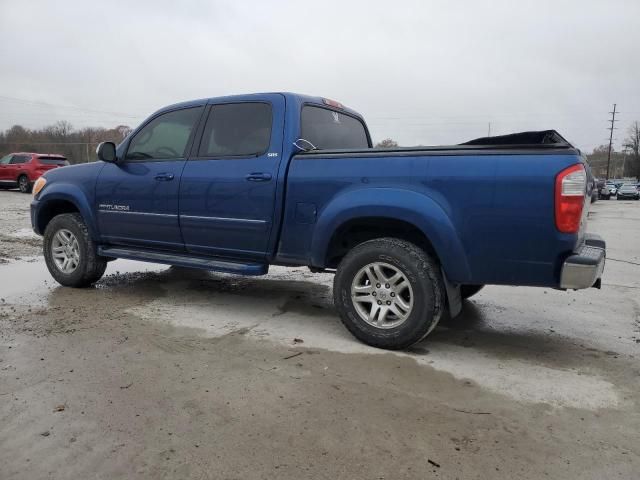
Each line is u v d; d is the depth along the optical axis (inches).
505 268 134.9
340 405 115.3
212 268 178.4
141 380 126.3
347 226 154.3
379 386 125.5
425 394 121.8
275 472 90.8
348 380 128.6
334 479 89.1
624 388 127.7
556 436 104.3
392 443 100.3
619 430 107.1
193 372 131.6
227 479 88.9
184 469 91.4
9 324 167.3
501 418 111.0
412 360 143.0
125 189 198.5
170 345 150.9
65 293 210.4
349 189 150.8
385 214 143.3
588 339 166.2
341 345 153.9
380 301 150.3
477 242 135.5
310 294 218.2
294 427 105.5
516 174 130.0
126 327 166.2
